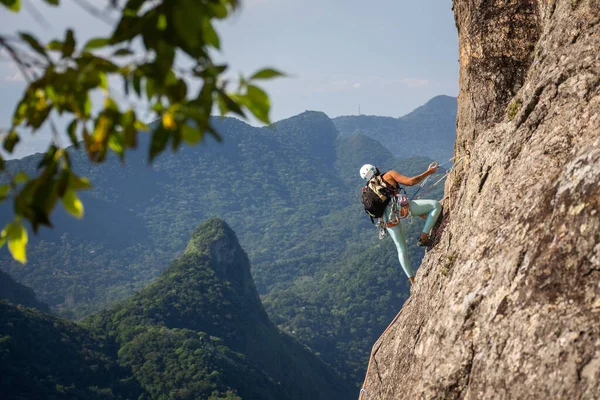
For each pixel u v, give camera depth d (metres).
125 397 92.56
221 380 93.31
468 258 4.31
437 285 5.31
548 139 4.20
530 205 3.83
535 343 3.07
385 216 6.71
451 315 4.04
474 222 4.63
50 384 84.38
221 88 1.16
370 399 6.48
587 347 2.74
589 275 3.00
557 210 3.40
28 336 92.56
